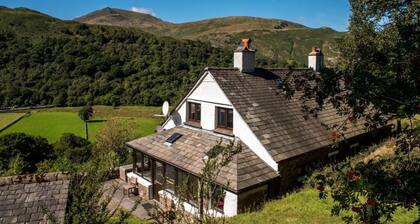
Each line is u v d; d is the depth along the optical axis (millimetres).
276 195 14242
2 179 11266
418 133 3783
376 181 3631
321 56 21688
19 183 11109
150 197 17078
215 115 17062
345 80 4070
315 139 16141
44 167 19703
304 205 11453
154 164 17266
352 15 20859
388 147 15398
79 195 8234
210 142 16281
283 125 16047
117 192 17828
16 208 9805
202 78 17516
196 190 6543
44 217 9523
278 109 16953
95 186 8414
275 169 14188
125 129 33531
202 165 14406
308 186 13797
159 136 18688
